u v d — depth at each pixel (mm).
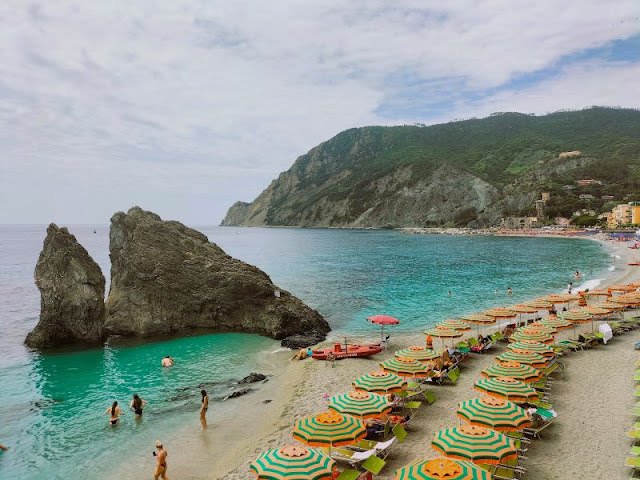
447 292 51594
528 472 13398
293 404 20297
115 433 18000
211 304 36062
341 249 125750
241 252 119812
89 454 16344
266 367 26547
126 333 34594
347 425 13328
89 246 158250
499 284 56656
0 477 14891
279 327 33750
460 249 117062
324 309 43375
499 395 16062
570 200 198500
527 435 15891
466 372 23688
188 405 20797
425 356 21000
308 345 30812
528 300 45906
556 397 19359
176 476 14633
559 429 16234
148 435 17781
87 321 32375
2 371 26219
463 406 14484
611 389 19969
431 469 10242
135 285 35969
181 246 39125
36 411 20312
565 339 29266
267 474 10789
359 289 54531
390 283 59125
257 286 35906
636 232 130875
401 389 17375
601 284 53625
